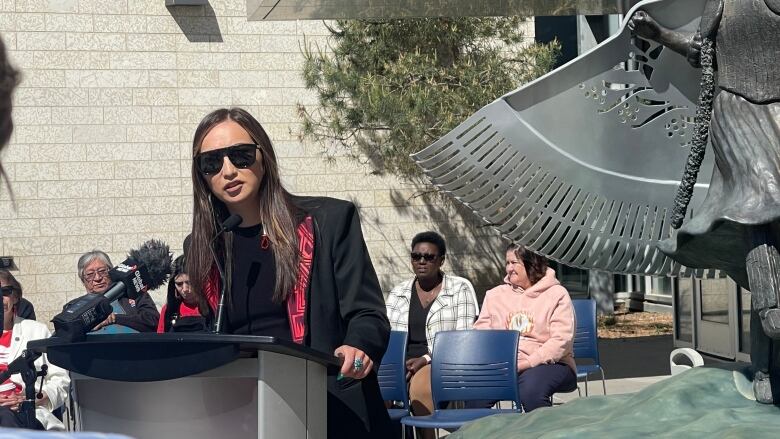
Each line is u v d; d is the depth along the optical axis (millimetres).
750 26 2482
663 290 14633
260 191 2695
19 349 5086
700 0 2777
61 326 2277
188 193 11828
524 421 2889
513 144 3037
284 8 5121
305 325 2641
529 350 5805
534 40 12242
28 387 3492
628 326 13352
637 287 15250
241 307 2693
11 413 3500
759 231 2408
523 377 5621
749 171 2447
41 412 4613
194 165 2721
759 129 2469
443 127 10375
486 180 3070
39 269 11430
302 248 2662
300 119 12102
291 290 2639
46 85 11484
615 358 10633
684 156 3051
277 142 12078
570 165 3033
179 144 11812
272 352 2242
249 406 2275
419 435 5863
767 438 2283
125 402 2332
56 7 11492
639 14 2795
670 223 3070
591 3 4906
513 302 5957
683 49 2746
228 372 2248
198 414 2295
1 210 11344
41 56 11461
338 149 12156
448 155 3064
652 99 3023
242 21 11977
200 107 11883
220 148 2613
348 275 2680
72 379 2379
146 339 2209
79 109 11555
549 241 3086
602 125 3033
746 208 2400
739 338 9492
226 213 2781
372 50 10930
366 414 2688
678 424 2574
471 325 6191
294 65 12086
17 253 11375
